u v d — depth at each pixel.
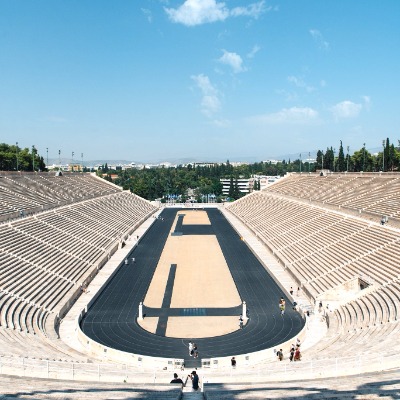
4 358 28.84
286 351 38.09
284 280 59.62
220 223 119.44
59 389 19.00
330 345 36.00
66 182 120.12
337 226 71.94
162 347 39.94
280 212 104.12
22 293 46.38
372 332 36.41
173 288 58.06
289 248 73.31
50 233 68.75
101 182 151.38
